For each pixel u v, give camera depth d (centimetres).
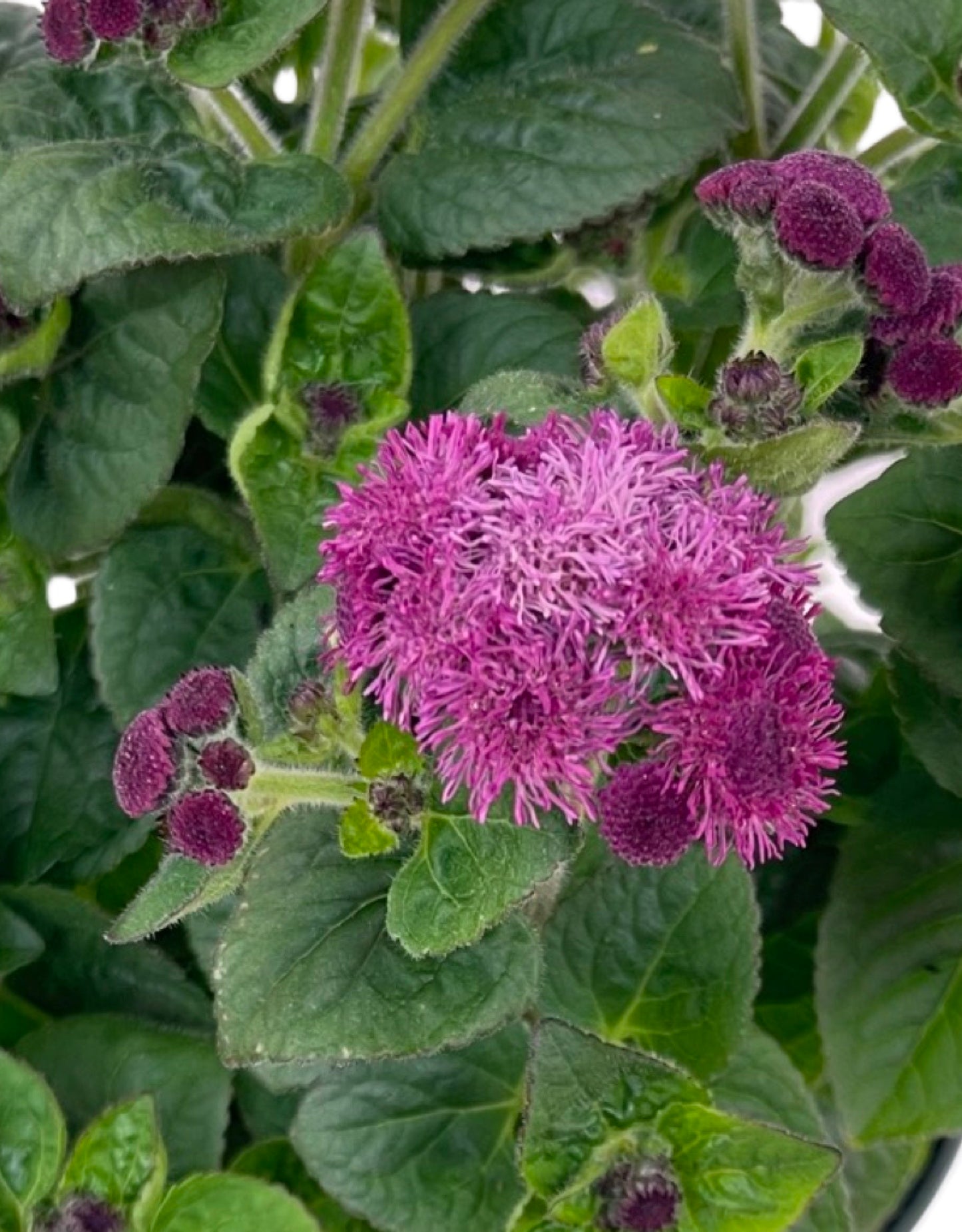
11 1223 26
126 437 28
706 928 27
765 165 25
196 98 30
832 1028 28
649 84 29
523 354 29
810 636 23
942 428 25
